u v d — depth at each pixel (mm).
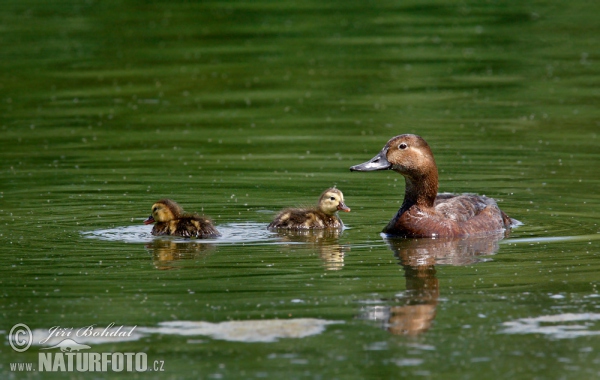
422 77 26734
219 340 9000
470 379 8117
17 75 27109
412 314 9648
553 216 14320
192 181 16719
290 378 8172
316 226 13656
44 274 11180
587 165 17828
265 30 32656
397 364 8422
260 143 20094
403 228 13422
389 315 9609
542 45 30250
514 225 13914
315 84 26078
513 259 11844
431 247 12648
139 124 22141
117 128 21719
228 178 17000
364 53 29500
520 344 8836
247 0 37562
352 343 8906
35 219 14031
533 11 35219
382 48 30000
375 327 9297
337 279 10930
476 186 16312
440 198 14570
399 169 13617
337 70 27594
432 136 20562
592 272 11109
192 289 10539
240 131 21344
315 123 22062
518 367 8336
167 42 31109
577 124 21578
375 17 34500
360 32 32188
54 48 30234
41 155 18953
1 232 13289
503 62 28281
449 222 13359
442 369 8312
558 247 12445
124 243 12766
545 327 9242
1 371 8523
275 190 16125
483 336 9047
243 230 13664
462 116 22547
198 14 35281
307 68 27828
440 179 16859
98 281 10867
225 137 20719
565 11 35031
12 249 12359
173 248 12500
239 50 29953
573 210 14641
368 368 8352
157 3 37281
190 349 8805
